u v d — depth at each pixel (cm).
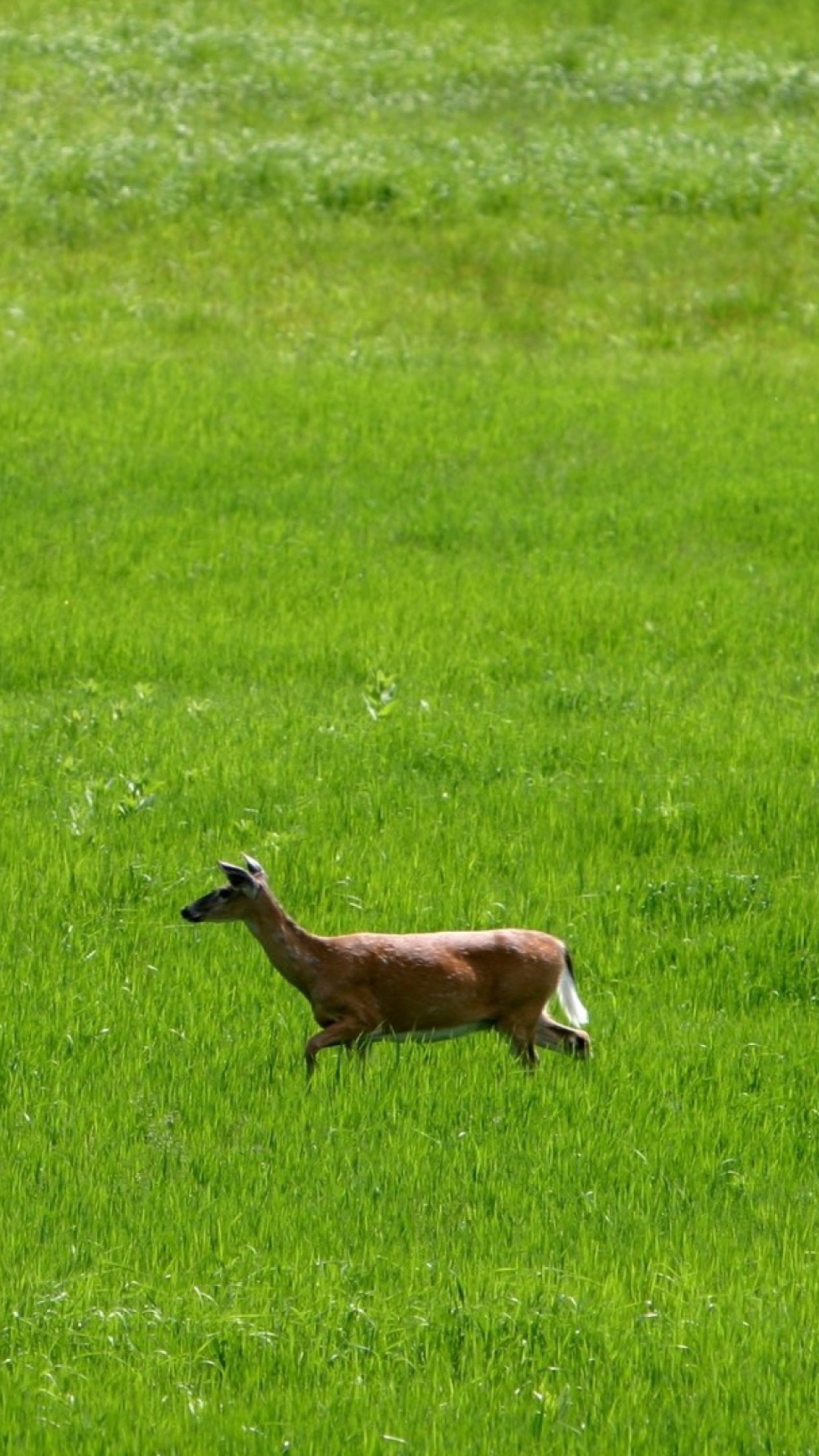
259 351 9481
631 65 14688
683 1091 3183
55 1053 3228
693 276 10788
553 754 4866
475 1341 2411
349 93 13862
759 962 3738
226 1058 3222
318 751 4803
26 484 7544
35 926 3775
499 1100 3081
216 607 6247
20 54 14150
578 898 3956
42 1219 2667
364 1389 2317
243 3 15962
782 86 14375
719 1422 2278
